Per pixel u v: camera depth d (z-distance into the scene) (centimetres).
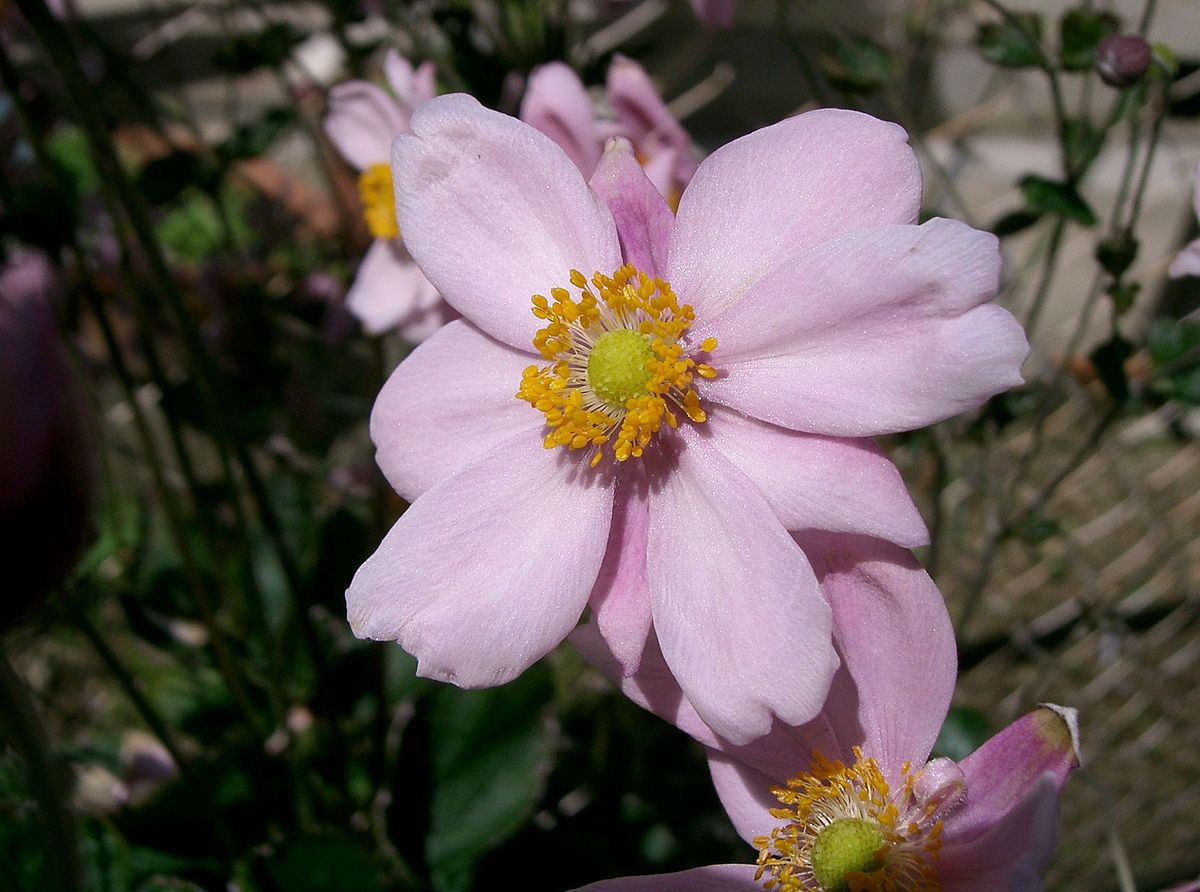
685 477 10
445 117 10
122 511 22
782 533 9
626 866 17
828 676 8
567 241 10
